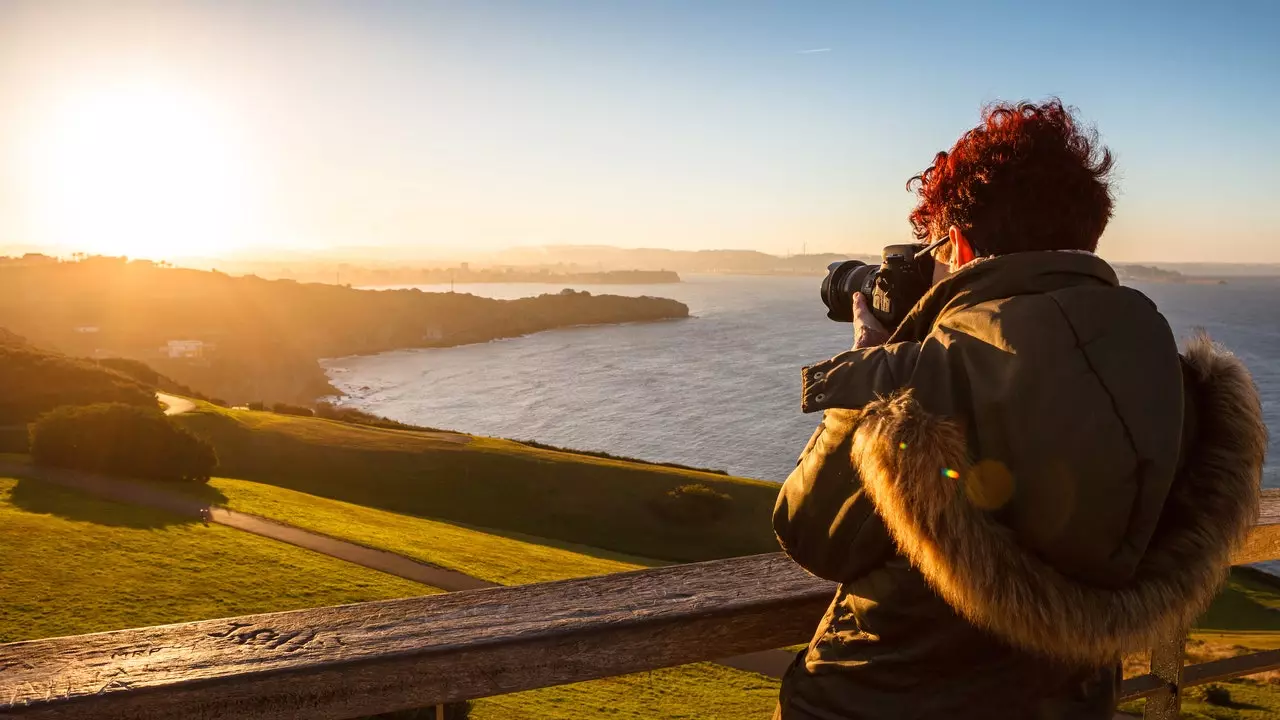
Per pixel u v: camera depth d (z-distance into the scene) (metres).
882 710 1.33
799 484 1.35
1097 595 1.14
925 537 1.14
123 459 44.03
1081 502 1.10
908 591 1.28
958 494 1.11
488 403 150.88
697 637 1.70
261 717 1.41
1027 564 1.12
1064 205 1.36
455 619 1.61
